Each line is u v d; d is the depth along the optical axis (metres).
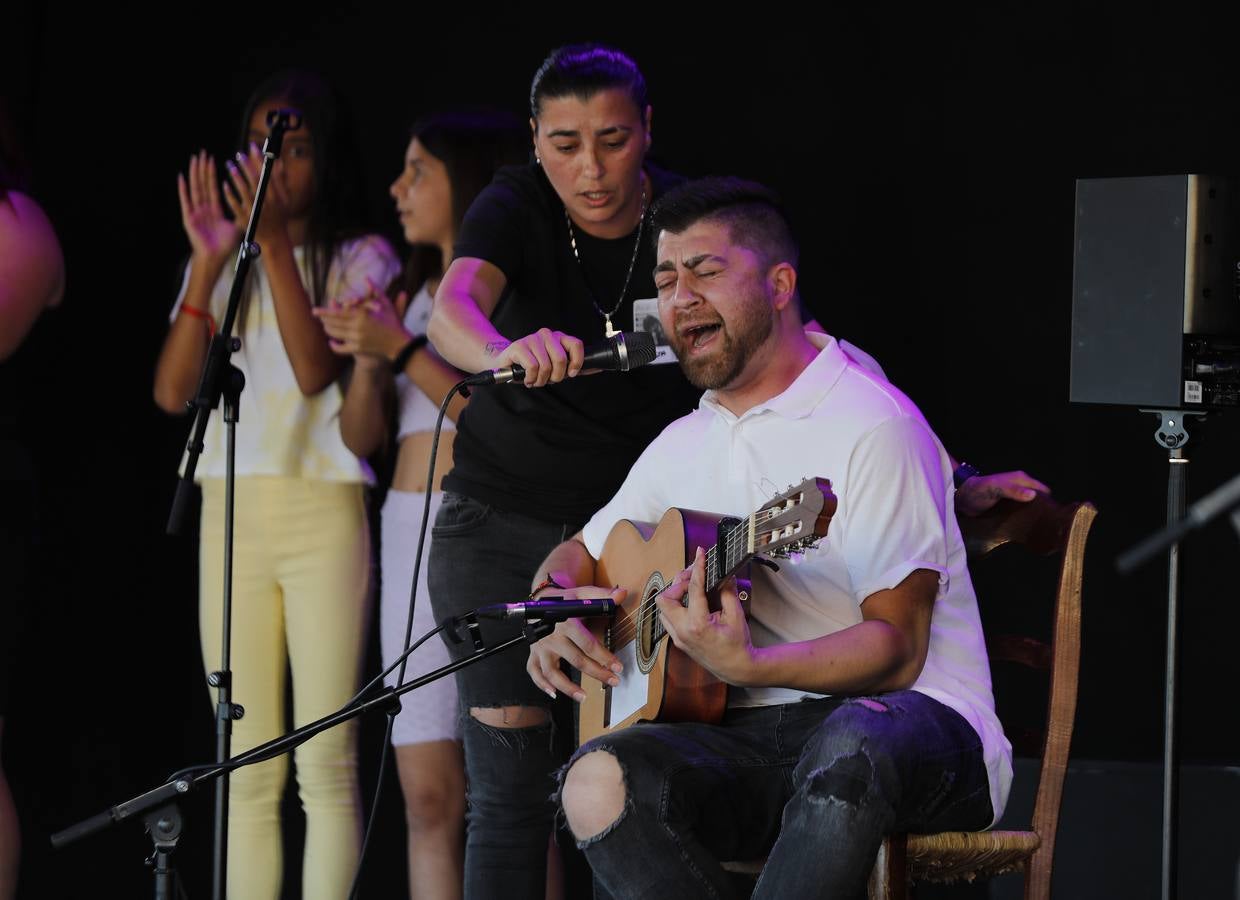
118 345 16.11
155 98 16.22
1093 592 14.12
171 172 16.20
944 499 9.11
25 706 15.76
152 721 15.95
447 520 11.55
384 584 14.05
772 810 8.77
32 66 16.12
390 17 16.12
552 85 10.98
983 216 14.75
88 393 16.11
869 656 8.28
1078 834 11.93
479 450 11.48
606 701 9.75
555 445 11.29
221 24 16.28
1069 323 14.45
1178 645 9.41
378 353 13.93
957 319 14.84
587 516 11.38
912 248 14.98
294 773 14.96
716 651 8.13
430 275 14.57
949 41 14.84
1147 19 14.21
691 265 9.27
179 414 14.80
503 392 11.36
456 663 8.70
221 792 9.31
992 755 8.69
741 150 15.45
